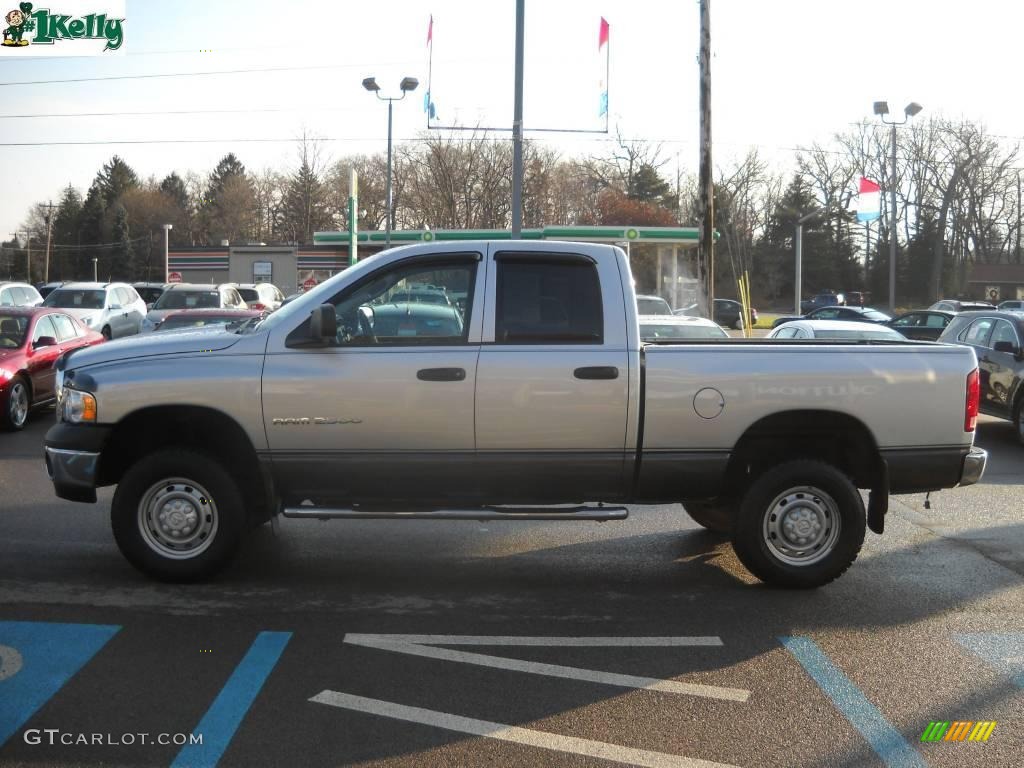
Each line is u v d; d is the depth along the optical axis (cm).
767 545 597
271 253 4931
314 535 738
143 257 10038
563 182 6625
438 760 373
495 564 665
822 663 484
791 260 8325
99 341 1524
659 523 793
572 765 371
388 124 3262
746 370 582
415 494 588
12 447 1120
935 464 597
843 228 8325
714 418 580
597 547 714
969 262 7581
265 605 562
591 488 590
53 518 766
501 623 539
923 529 790
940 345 613
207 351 582
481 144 5944
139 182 10794
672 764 373
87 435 579
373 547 705
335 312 565
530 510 585
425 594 592
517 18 2142
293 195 8756
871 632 532
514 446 577
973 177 7300
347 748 382
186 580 595
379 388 571
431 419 573
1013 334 1253
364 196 7812
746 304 2741
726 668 475
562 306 584
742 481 626
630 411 577
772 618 554
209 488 584
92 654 479
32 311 1345
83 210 9875
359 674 459
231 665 467
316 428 575
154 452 589
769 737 398
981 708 432
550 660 482
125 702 423
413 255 590
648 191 7275
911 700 439
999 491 952
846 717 420
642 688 448
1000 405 1265
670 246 4788
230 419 577
